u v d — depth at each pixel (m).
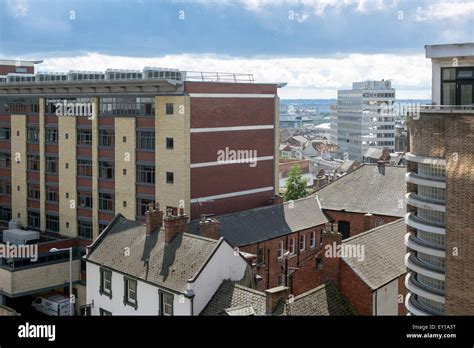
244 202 60.16
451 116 27.42
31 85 63.62
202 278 36.88
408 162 30.83
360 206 63.22
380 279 37.12
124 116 58.31
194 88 54.44
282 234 54.41
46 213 66.38
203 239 39.56
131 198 58.03
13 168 69.62
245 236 51.31
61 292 60.78
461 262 27.44
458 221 27.42
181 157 53.91
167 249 40.62
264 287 52.25
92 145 61.12
